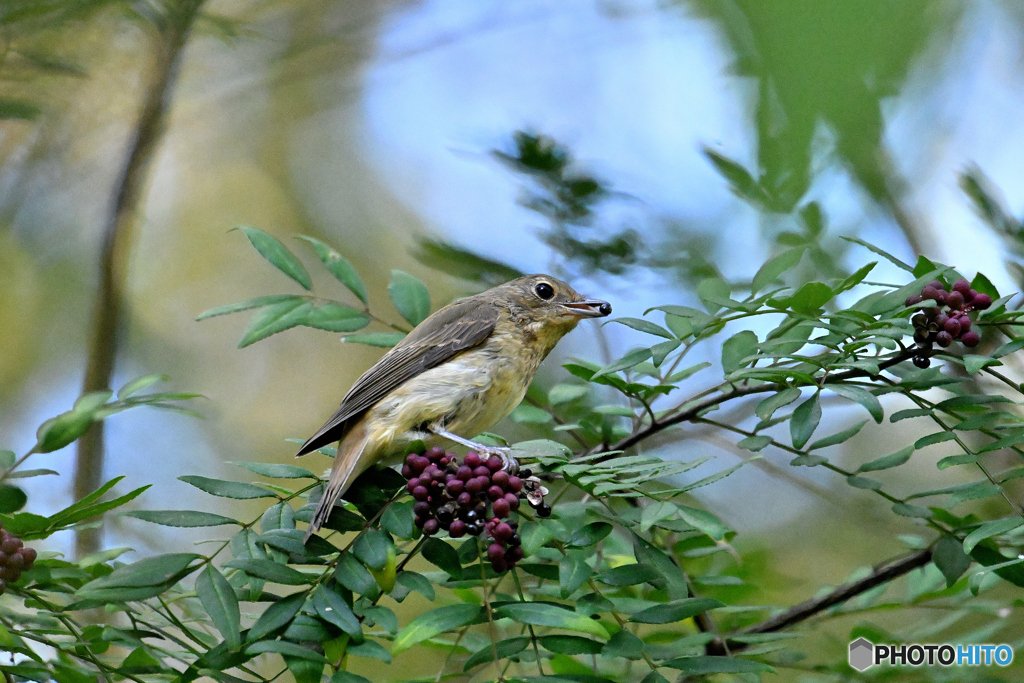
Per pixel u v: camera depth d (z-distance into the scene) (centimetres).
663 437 1058
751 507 1322
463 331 952
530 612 628
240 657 637
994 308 732
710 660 648
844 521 1302
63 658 741
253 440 1744
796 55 353
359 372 1834
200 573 634
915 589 904
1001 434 693
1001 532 615
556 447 735
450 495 664
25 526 660
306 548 671
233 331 1827
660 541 921
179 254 1867
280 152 1930
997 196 988
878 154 825
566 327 1019
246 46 1445
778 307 743
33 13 977
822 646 1077
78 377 1633
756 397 1129
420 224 1892
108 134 1349
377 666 1272
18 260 1530
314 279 1875
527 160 1096
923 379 736
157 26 1104
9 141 1362
